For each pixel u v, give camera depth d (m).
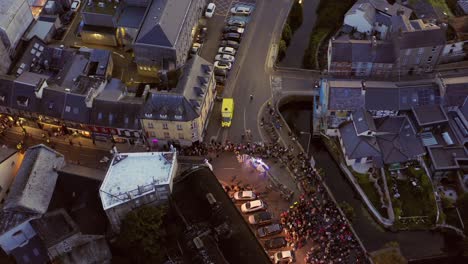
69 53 158.50
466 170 129.75
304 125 149.12
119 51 165.62
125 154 123.19
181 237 112.19
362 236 124.94
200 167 124.00
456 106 138.50
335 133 141.62
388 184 129.00
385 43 151.00
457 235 123.06
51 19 170.00
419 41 146.75
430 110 137.50
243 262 107.25
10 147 141.38
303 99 151.50
